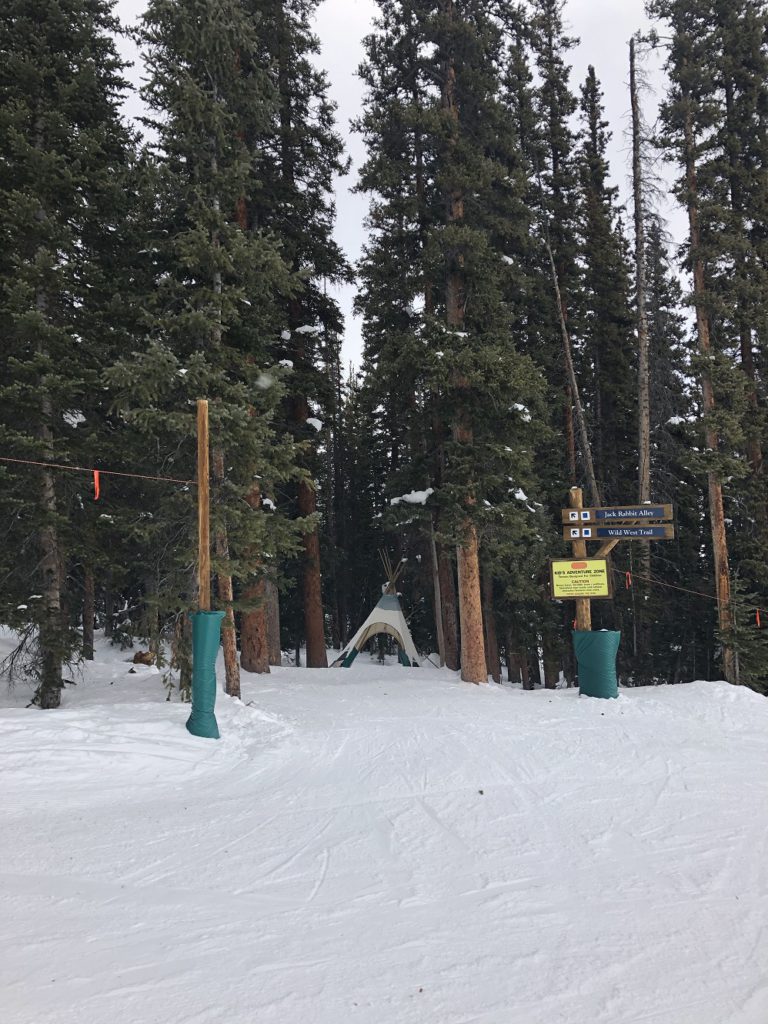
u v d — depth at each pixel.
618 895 5.25
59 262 12.72
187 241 12.25
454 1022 3.55
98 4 14.91
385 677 19.00
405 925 4.73
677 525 26.38
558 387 23.95
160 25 12.55
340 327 21.61
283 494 22.78
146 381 11.29
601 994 3.83
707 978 4.01
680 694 14.77
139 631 13.12
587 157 27.83
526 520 19.61
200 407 10.87
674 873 5.69
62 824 6.87
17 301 11.46
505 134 18.28
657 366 24.06
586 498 24.36
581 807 7.63
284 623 34.22
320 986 3.90
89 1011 3.62
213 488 12.73
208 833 6.66
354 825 6.96
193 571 12.75
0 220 12.16
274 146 19.52
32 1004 3.68
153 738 9.78
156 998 3.76
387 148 18.64
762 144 19.31
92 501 13.79
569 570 15.70
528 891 5.32
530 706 14.06
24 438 11.41
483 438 17.47
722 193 19.23
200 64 13.05
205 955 4.27
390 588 24.88
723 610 18.80
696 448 19.95
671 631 27.78
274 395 12.73
